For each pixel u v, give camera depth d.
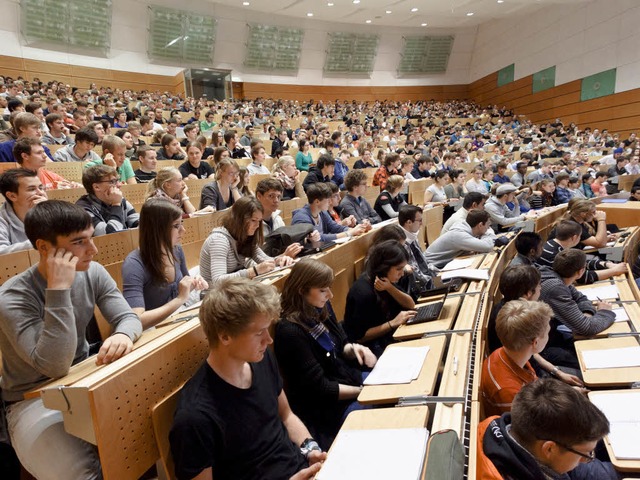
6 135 4.30
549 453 1.20
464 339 2.02
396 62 20.36
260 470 1.32
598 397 1.87
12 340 1.32
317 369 1.86
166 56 15.45
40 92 10.34
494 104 20.03
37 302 1.36
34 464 1.31
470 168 9.89
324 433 1.85
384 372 1.77
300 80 18.83
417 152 10.87
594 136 14.10
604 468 1.58
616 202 6.14
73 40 13.28
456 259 3.87
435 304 2.54
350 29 19.06
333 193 4.57
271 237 2.94
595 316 2.67
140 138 7.29
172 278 2.12
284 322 1.90
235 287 1.29
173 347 1.42
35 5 12.35
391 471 1.15
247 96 17.69
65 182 3.95
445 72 21.16
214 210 3.88
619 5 13.96
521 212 6.84
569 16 15.80
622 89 14.12
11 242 2.43
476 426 1.33
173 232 2.06
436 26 19.98
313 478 1.19
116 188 3.08
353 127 14.59
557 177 7.36
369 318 2.48
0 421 1.52
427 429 1.39
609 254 4.46
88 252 1.37
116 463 1.16
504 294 2.57
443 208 6.15
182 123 11.50
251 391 1.37
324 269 1.91
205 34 16.03
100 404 1.12
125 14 14.28
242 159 6.93
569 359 2.62
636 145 11.61
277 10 16.80
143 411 1.27
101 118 8.34
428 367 1.77
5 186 2.42
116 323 1.53
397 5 16.44
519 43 18.28
